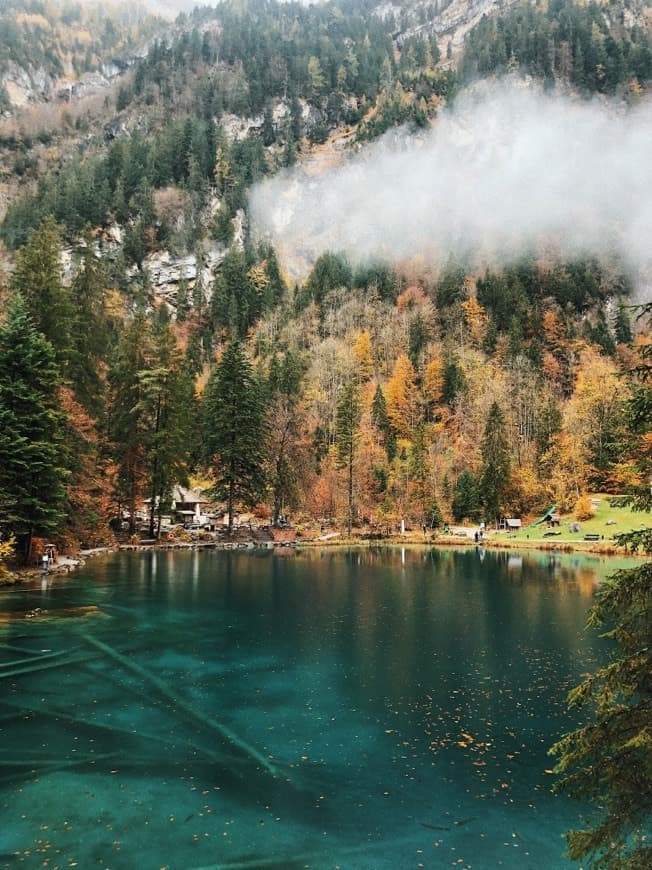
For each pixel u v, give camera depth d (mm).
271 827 6445
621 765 4898
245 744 8664
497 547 47906
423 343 101438
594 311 116125
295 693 10984
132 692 10914
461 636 15719
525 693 11094
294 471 54375
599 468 62688
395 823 6578
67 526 29406
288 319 109000
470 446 72125
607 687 5082
